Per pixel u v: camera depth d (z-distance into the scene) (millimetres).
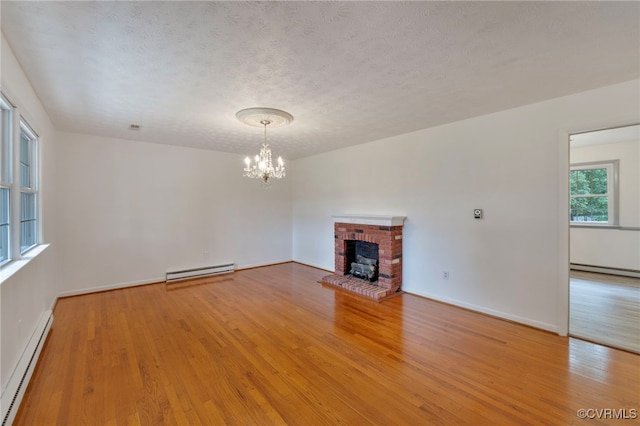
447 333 3059
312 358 2574
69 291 4270
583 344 2809
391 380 2252
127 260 4766
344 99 2998
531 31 1845
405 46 2020
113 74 2402
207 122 3742
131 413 1893
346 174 5434
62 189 4199
